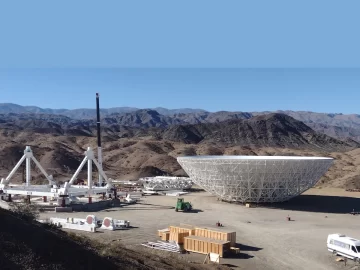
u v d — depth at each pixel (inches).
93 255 1398.9
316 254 2252.7
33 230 1409.9
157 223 2992.1
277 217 3297.2
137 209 3661.4
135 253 1775.3
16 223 1407.5
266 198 3806.6
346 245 2185.0
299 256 2213.3
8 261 1138.7
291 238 2605.8
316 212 3543.3
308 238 2613.2
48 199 4072.3
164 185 4997.5
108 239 2420.0
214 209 3629.4
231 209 3627.0
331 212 3553.2
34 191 3786.9
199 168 3841.0
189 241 2240.4
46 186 4101.9
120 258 1512.1
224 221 3105.3
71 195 3767.2
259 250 2314.2
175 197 4446.4
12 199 4015.8
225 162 3617.1
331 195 4591.5
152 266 1569.9
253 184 3693.4
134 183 5570.9
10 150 7819.9
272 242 2497.5
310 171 3668.8
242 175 3646.7
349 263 2106.3
